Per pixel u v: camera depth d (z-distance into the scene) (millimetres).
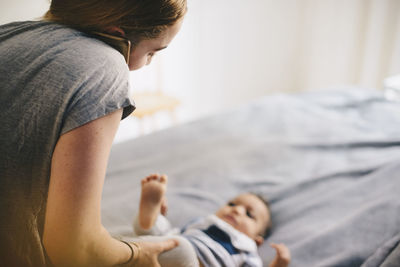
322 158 1643
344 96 2268
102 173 517
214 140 1811
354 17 2896
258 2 3234
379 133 1822
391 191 1188
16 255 586
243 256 1041
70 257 524
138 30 559
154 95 3051
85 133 495
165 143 1801
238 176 1517
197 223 1145
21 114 507
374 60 2830
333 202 1272
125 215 1203
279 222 1271
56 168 499
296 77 3510
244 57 3430
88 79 504
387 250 945
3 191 533
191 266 792
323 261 1002
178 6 563
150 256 684
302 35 3316
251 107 2180
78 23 565
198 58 3316
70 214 498
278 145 1735
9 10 1897
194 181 1487
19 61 524
